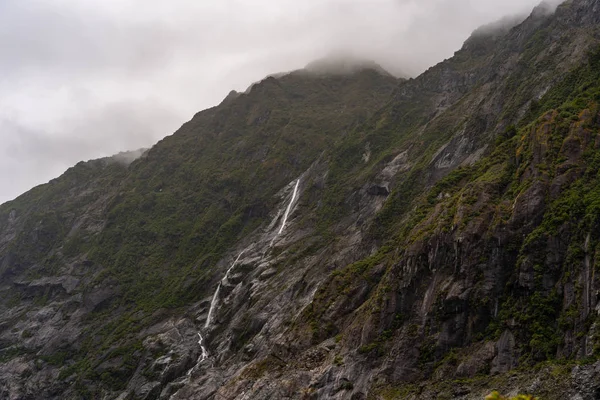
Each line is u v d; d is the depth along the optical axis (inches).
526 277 1920.5
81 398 4239.7
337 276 3068.4
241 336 3661.4
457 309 2055.9
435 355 2030.0
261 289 4065.0
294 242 4566.9
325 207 4815.5
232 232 5659.5
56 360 4901.6
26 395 4584.2
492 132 3580.2
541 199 2081.7
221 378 3206.2
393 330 2229.3
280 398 2365.9
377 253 3097.9
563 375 1585.9
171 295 5108.3
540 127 2397.9
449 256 2209.6
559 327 1749.5
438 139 4347.9
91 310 5408.5
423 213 2871.6
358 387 2126.0
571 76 3031.5
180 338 4323.3
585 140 2202.3
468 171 2965.1
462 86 5541.3
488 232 2119.8
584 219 1879.9
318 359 2507.4
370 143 5438.0
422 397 1871.3
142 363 4220.0
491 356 1870.1
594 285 1726.1
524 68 4008.4
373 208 4220.0
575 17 4165.8
